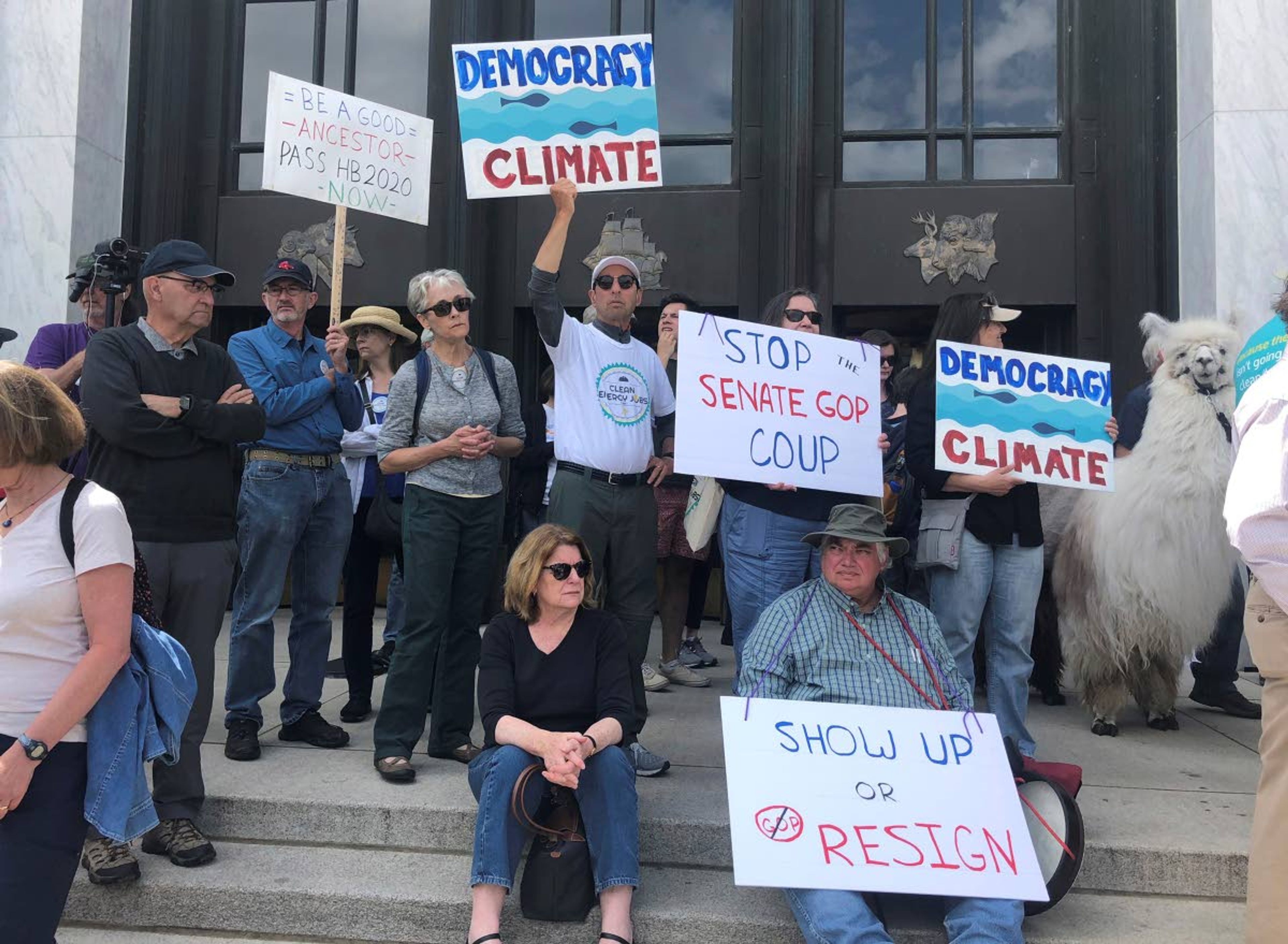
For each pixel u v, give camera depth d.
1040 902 2.94
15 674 2.17
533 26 7.22
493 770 2.93
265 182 4.46
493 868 2.85
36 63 6.75
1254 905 2.55
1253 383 2.86
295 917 3.13
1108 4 6.64
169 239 7.16
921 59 6.87
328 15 7.38
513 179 3.83
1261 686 5.40
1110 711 4.45
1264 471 2.40
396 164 4.87
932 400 3.92
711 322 3.57
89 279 3.87
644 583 3.82
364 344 5.28
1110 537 4.23
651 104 3.85
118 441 3.16
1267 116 5.93
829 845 2.86
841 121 6.91
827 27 6.87
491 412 3.89
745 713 3.06
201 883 3.17
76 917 3.20
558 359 3.77
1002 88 6.84
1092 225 6.66
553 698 3.17
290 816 3.49
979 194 6.74
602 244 7.00
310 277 4.22
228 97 7.41
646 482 3.90
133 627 2.37
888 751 3.04
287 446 3.99
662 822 3.37
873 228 6.79
